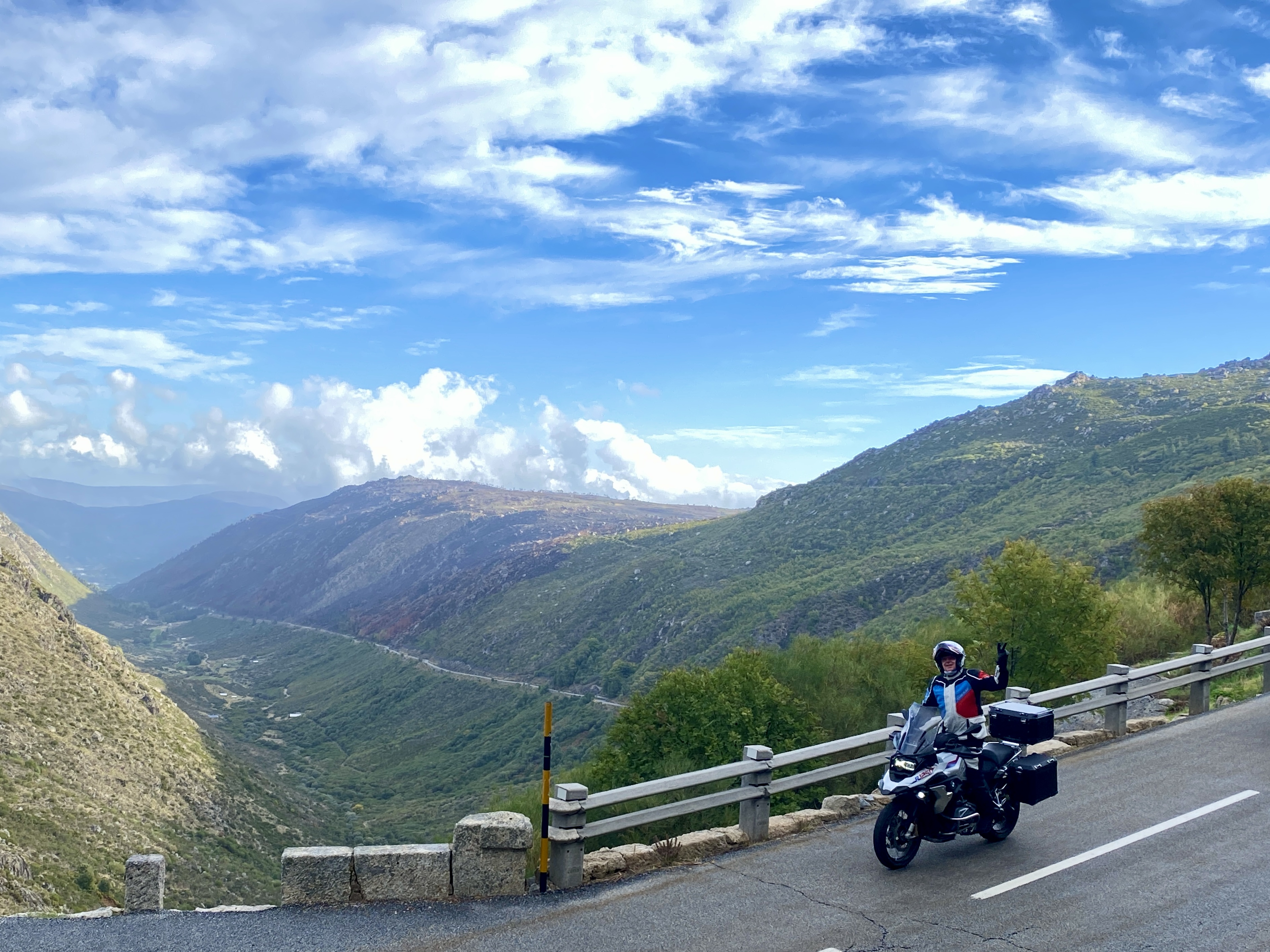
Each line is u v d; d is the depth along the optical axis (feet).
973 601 81.87
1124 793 28.09
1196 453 412.98
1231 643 74.28
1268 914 18.71
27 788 220.43
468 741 451.53
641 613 540.93
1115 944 17.49
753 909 19.71
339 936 18.17
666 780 23.18
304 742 537.65
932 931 18.29
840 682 86.69
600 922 18.98
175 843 235.20
